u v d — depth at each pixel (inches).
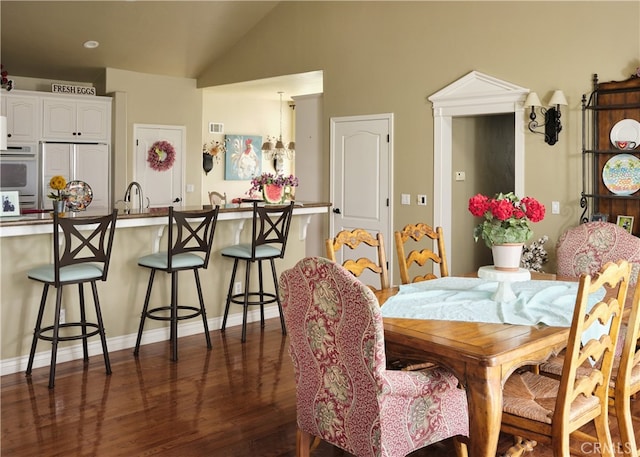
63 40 284.8
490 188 271.7
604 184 199.6
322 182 290.8
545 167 213.6
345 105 275.4
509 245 114.3
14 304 163.6
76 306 175.2
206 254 182.9
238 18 300.5
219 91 366.0
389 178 260.2
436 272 247.0
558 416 89.4
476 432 88.6
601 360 107.6
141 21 282.5
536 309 112.5
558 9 208.7
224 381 157.5
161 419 133.3
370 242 138.8
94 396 146.6
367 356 87.8
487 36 227.0
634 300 101.3
